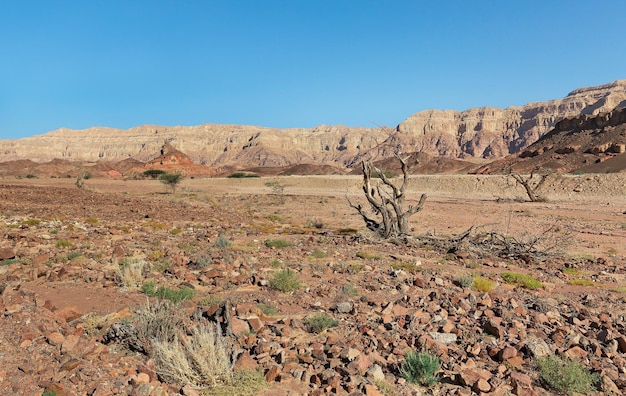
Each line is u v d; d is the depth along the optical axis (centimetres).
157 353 550
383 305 870
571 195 6519
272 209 4234
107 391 460
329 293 962
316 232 2261
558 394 538
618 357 642
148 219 2595
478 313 824
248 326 691
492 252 1691
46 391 451
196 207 3806
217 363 532
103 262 1203
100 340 613
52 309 709
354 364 547
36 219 2294
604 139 14025
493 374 569
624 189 6216
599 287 1188
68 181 10800
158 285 967
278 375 528
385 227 1903
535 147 16888
